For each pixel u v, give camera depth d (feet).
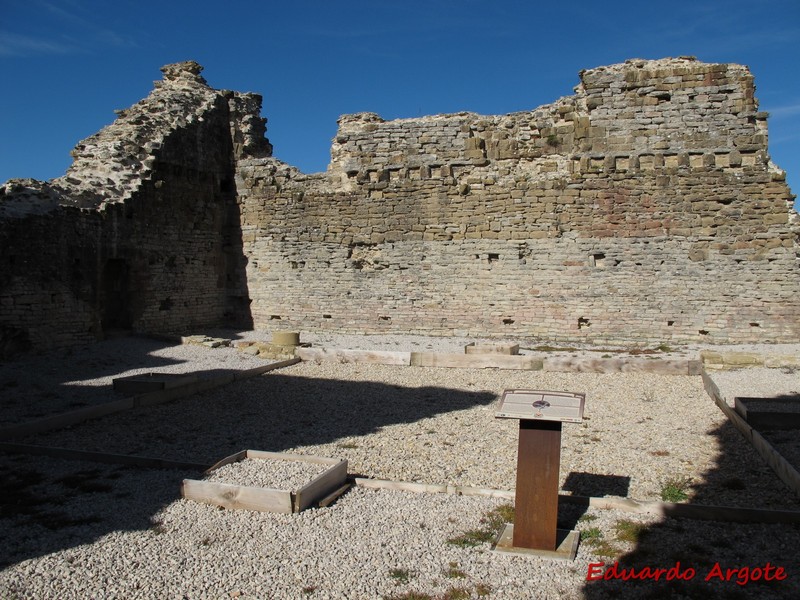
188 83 95.96
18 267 65.16
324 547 27.22
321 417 48.65
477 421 47.32
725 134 78.33
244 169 92.99
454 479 36.11
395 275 86.17
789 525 28.68
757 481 34.53
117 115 89.66
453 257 84.17
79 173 79.05
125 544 27.27
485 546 27.32
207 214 90.74
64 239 69.92
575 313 80.64
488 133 84.69
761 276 76.84
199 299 89.45
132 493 32.86
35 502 31.55
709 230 77.92
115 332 77.51
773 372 58.54
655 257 79.00
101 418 47.09
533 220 81.66
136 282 79.36
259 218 92.02
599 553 26.66
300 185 90.53
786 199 76.48
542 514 26.91
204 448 40.83
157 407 50.67
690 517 29.84
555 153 82.48
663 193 78.89
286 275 90.63
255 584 24.38
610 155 80.02
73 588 23.97
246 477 33.35
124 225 77.41
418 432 44.75
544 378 60.70
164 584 24.31
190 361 66.80
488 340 81.20
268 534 28.35
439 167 85.20
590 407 50.21
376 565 25.77
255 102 98.73
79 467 36.88
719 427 44.32
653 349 73.31
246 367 64.13
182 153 86.58
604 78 80.79
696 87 78.95
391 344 77.87
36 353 66.33
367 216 87.10
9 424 43.27
